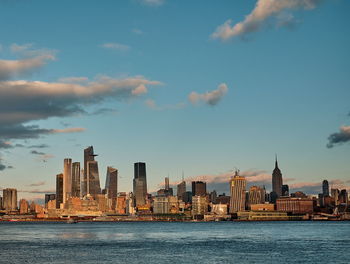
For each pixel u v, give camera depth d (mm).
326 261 152125
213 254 175125
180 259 158625
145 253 179125
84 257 164375
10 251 187875
